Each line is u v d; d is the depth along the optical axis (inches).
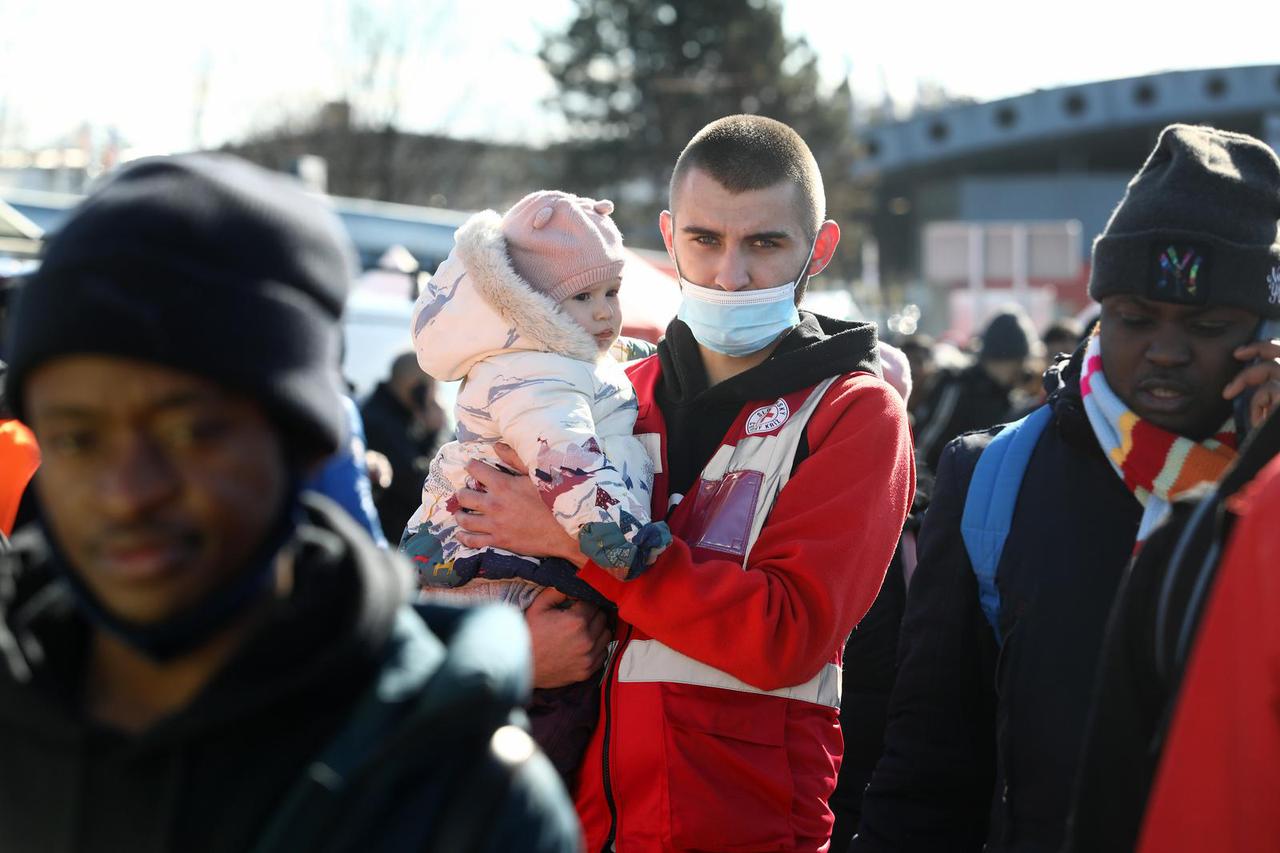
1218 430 101.7
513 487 109.2
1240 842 57.5
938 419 333.1
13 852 52.8
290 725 52.9
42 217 438.0
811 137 1907.0
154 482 50.8
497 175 1899.6
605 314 113.4
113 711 54.9
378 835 52.3
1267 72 2235.5
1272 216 100.5
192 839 51.7
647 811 107.1
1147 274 99.2
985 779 110.4
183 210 51.6
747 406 114.0
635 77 1866.4
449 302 111.5
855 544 107.0
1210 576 64.2
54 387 51.3
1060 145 2407.7
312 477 57.8
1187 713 60.1
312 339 53.6
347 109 1692.9
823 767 111.9
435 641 57.4
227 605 52.9
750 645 103.8
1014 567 103.7
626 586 106.2
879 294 2113.7
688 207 115.8
